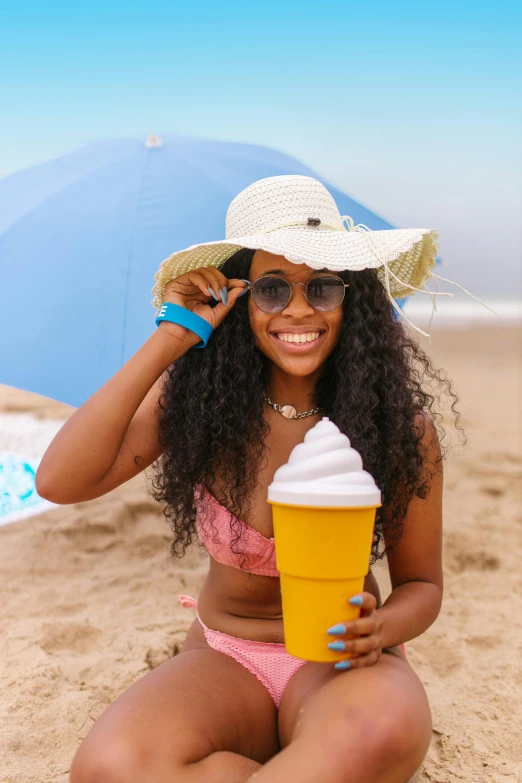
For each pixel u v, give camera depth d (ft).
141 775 5.82
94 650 11.20
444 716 9.52
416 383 8.11
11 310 12.48
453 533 15.93
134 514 16.76
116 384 7.21
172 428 7.85
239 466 7.54
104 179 13.56
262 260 7.55
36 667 10.44
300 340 7.38
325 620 5.90
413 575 7.89
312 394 7.95
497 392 36.52
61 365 12.24
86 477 7.18
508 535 16.01
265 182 7.84
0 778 8.05
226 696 6.81
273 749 7.20
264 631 7.39
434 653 11.30
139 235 12.91
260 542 7.29
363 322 7.72
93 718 9.27
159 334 7.36
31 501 17.11
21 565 14.23
